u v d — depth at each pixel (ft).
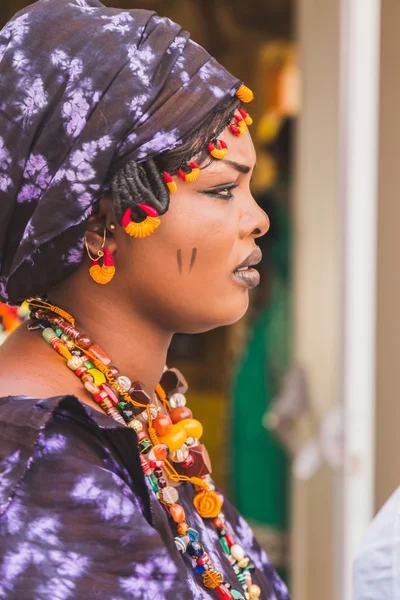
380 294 9.71
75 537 3.19
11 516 3.17
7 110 3.60
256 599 4.17
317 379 11.07
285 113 17.70
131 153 3.55
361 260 9.42
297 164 11.46
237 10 26.02
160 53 3.61
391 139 9.63
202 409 21.59
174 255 3.75
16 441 3.25
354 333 9.44
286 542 13.76
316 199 10.99
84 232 3.63
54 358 3.80
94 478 3.27
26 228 3.61
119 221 3.61
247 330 15.05
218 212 3.77
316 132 10.89
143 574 3.25
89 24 3.62
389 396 9.75
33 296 3.86
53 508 3.21
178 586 3.30
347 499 9.46
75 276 3.87
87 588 3.15
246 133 3.86
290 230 13.56
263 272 13.84
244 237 3.90
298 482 11.28
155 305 3.84
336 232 10.55
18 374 3.71
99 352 3.82
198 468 4.11
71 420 3.40
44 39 3.61
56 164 3.59
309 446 10.64
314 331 11.14
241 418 14.17
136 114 3.53
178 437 3.97
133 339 3.91
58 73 3.56
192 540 3.83
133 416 3.85
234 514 4.59
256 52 26.13
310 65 10.88
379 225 9.69
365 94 9.37
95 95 3.52
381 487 9.78
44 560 3.13
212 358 23.61
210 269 3.79
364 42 9.34
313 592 10.82
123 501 3.28
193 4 26.40
